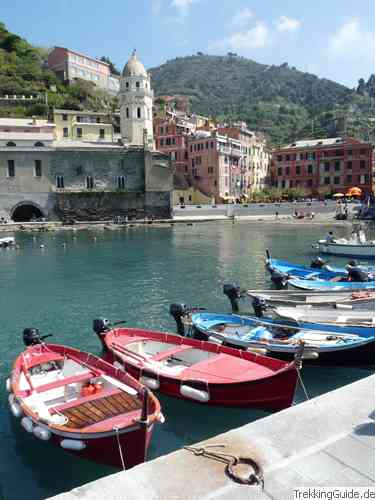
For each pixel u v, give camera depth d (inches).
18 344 787.4
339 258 1716.3
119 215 3595.0
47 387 469.4
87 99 5007.4
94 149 3526.1
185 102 6668.3
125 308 1006.4
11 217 3388.3
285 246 2054.6
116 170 3602.4
